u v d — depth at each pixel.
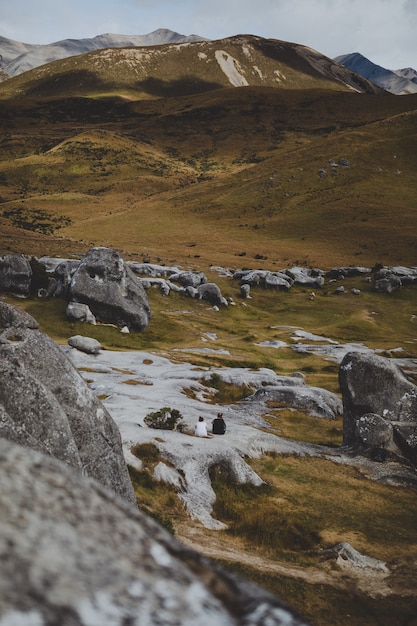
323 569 22.92
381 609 20.06
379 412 40.31
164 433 31.67
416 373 72.69
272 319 105.88
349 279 141.50
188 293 105.38
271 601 2.72
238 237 181.38
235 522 26.50
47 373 16.52
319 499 30.72
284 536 25.55
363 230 185.12
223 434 36.03
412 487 34.72
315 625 18.27
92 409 17.16
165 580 2.71
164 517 24.61
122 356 61.56
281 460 35.56
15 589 2.33
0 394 13.48
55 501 2.84
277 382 58.38
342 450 39.66
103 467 16.92
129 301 81.06
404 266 154.38
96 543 2.73
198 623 2.55
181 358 67.69
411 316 116.00
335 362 75.88
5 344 16.48
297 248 170.88
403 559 24.50
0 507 2.63
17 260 83.25
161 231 185.75
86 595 2.46
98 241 161.38
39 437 13.70
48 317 75.94
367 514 29.59
